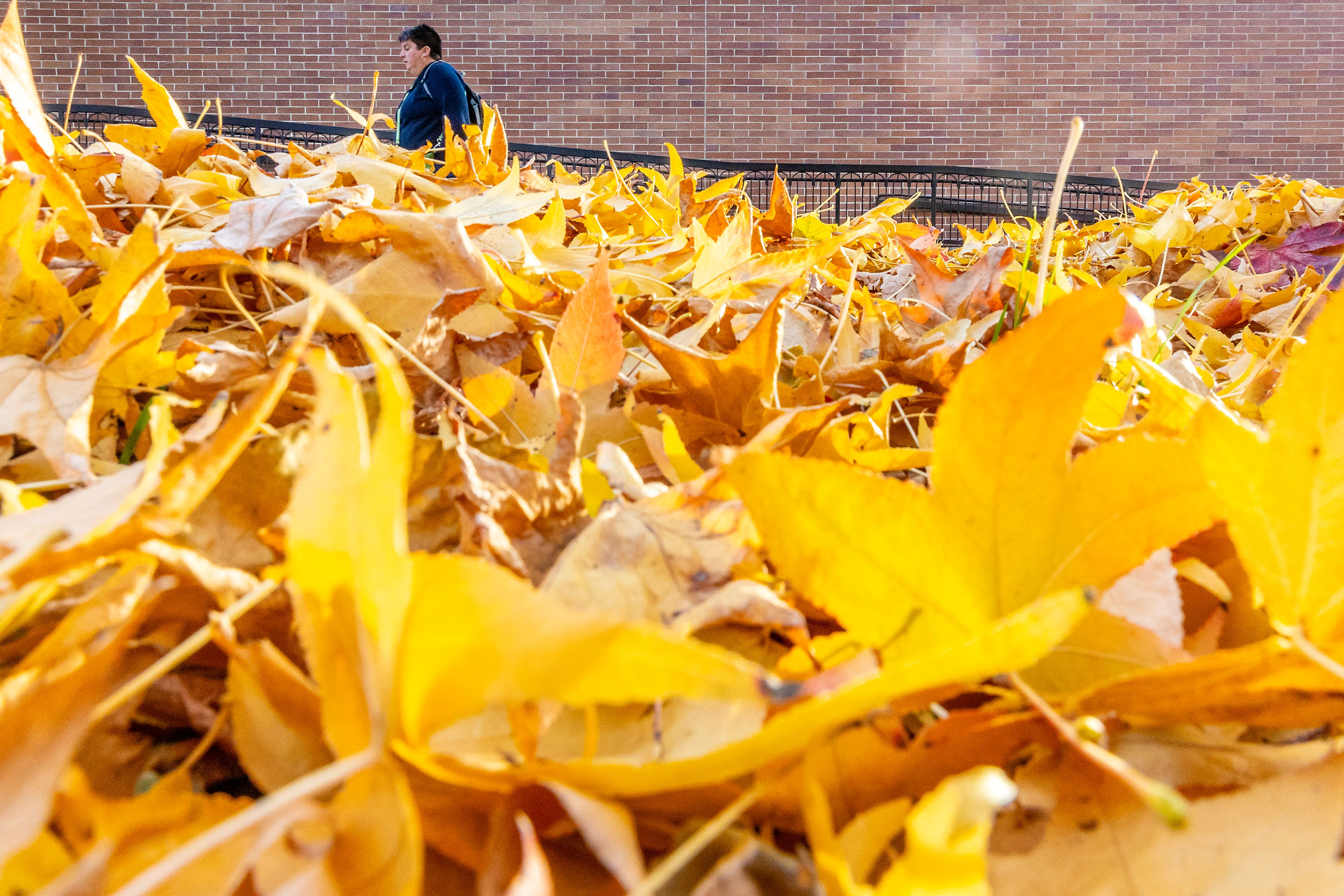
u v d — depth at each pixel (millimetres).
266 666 259
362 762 210
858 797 267
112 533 249
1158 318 838
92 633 264
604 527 317
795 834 268
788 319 590
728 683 215
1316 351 269
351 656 229
